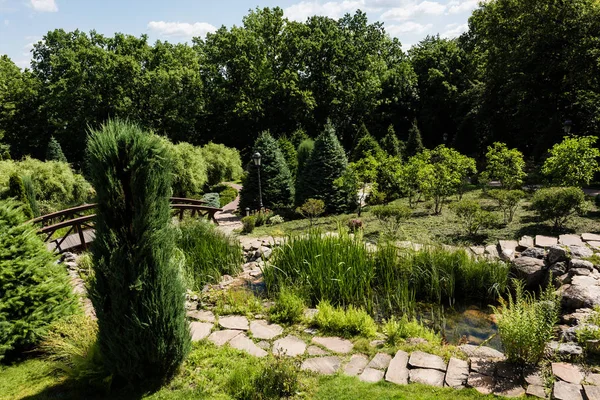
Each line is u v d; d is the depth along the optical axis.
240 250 8.67
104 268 3.63
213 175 25.22
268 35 33.66
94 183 3.63
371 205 14.66
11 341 4.65
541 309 4.27
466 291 6.89
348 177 13.07
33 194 14.62
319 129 34.16
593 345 4.18
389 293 6.54
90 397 4.02
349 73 33.59
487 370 4.12
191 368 4.40
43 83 32.41
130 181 3.61
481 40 23.98
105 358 3.99
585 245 7.36
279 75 33.69
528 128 22.92
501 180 13.44
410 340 4.89
